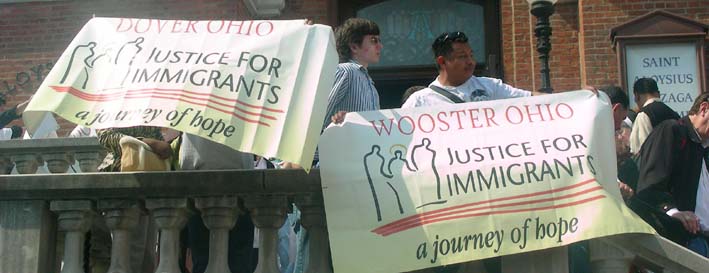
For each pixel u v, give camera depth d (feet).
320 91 18.11
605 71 39.50
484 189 17.67
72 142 28.02
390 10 45.06
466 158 18.01
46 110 18.20
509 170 17.83
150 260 20.65
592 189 17.53
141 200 18.22
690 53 38.68
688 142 21.35
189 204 18.20
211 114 17.81
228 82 18.26
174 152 20.16
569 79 40.88
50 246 18.47
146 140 18.92
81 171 27.89
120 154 19.15
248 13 43.50
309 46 18.70
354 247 17.28
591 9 40.24
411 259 17.20
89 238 20.24
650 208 20.58
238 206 18.15
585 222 17.17
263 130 17.60
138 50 18.99
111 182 18.11
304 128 17.56
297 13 43.52
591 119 18.38
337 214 17.52
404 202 17.60
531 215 17.39
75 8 42.68
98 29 19.49
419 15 44.91
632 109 33.47
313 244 17.94
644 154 21.11
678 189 21.38
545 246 17.11
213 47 18.90
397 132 18.34
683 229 20.49
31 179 18.28
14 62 42.47
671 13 38.96
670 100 38.34
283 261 23.25
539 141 18.17
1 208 18.35
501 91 20.88
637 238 17.40
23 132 34.04
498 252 17.13
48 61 42.34
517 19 42.29
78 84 18.62
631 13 39.91
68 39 42.47
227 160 19.19
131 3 42.34
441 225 17.38
